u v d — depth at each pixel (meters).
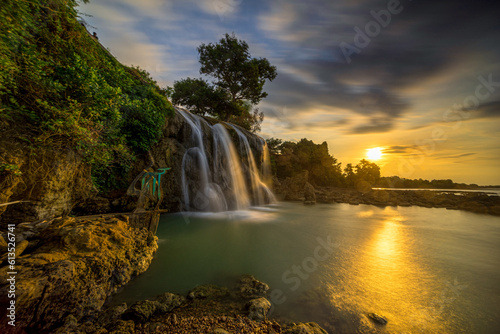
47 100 5.61
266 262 6.75
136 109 10.86
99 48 10.22
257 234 10.33
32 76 5.07
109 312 3.75
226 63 33.56
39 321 3.02
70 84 6.09
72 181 6.73
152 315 3.78
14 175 4.79
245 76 33.91
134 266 5.32
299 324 3.50
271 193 27.08
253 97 37.22
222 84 34.75
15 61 4.80
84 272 4.00
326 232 11.10
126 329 3.27
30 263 3.49
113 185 10.52
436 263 6.97
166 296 4.23
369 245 8.91
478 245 9.28
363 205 25.36
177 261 6.50
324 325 3.76
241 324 3.55
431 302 4.62
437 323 3.92
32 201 5.27
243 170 22.33
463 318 4.09
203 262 6.57
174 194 14.38
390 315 4.12
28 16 4.94
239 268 6.25
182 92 30.34
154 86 15.62
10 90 4.64
